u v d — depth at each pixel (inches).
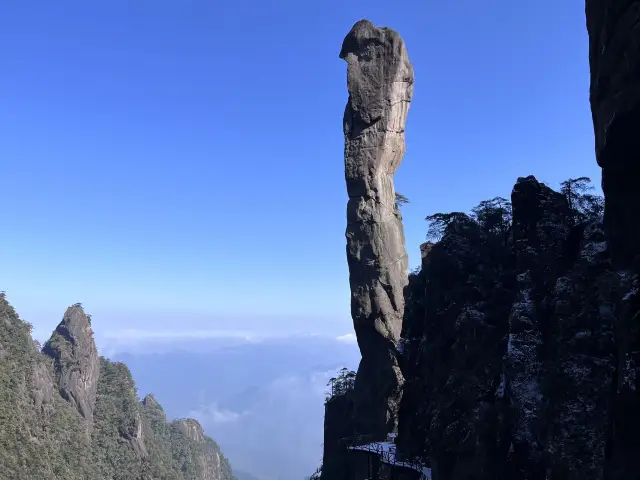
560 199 1690.5
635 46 909.2
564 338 1277.1
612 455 998.4
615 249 1082.1
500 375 1459.2
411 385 2017.7
